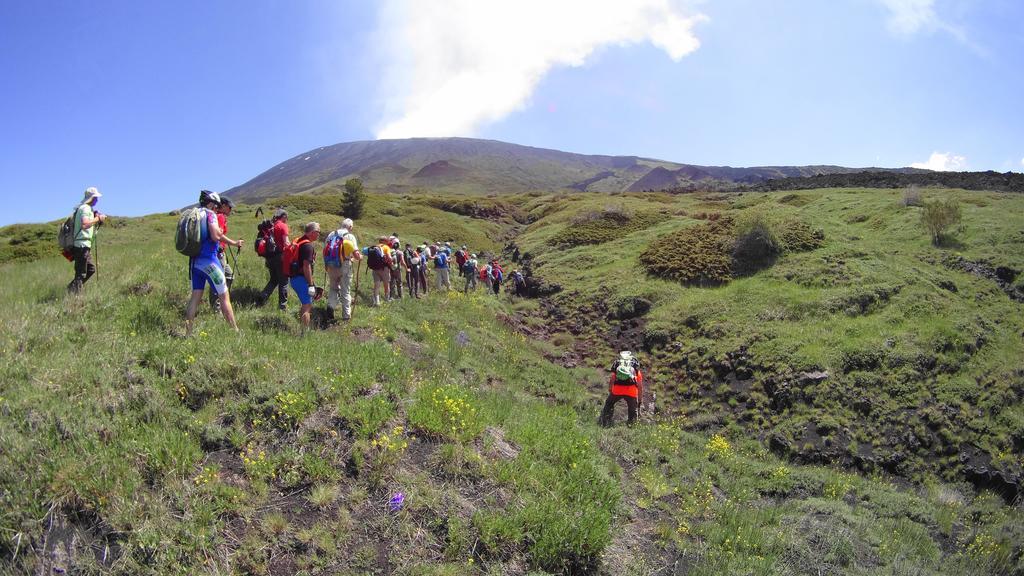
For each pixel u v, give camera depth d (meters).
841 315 19.50
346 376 7.74
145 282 10.76
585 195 75.88
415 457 6.89
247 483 5.84
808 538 8.20
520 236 48.72
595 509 6.96
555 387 15.48
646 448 10.92
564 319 24.86
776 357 17.17
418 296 19.47
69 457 5.23
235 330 8.64
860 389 15.44
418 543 5.74
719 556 7.19
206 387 6.94
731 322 20.14
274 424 6.67
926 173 58.81
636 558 6.78
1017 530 10.20
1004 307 19.64
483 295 25.06
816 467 12.98
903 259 23.88
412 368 9.91
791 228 28.03
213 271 8.30
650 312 23.09
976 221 26.84
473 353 15.24
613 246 33.88
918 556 8.39
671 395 17.31
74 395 6.14
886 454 13.49
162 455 5.68
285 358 8.06
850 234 27.81
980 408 14.64
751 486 10.70
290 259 10.02
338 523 5.69
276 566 5.17
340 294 12.78
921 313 18.95
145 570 4.71
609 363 19.83
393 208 63.03
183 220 8.17
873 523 9.27
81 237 9.33
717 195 65.31
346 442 6.68
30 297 9.30
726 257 26.47
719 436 14.25
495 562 5.76
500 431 8.29
